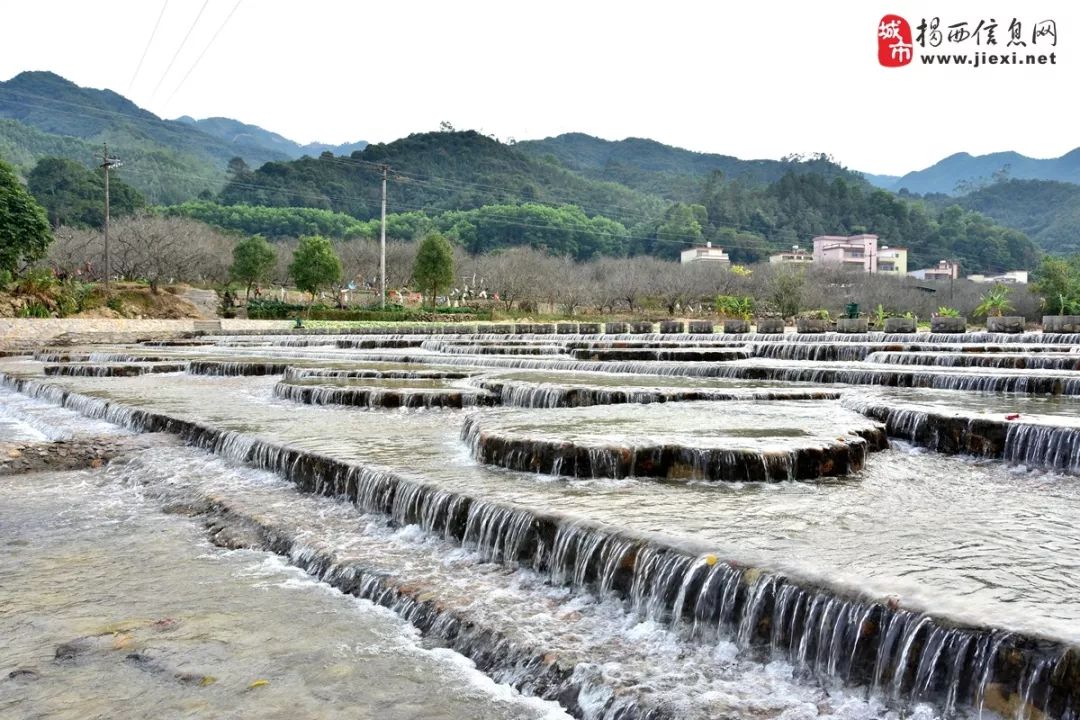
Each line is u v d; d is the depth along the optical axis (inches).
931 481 402.9
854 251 6215.6
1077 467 422.9
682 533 289.1
